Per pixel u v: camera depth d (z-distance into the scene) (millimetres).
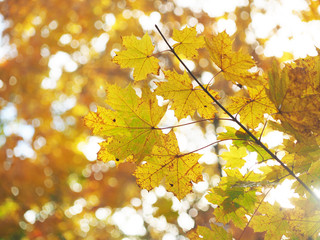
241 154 1232
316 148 1046
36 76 6098
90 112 1026
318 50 1031
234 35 4180
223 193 1159
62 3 5848
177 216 4711
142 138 1036
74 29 6109
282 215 1192
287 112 984
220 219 1206
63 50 6234
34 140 5859
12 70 5902
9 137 5750
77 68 6238
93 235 6641
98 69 5941
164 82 1061
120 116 1023
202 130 5121
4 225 5332
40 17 5992
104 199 6129
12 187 5484
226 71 1025
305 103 960
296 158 1090
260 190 1179
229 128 1108
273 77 961
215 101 1016
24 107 6023
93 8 5906
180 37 1046
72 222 6031
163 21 5305
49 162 5781
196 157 1080
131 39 1034
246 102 1118
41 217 5809
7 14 5836
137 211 6461
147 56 1044
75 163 5938
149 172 1096
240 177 1201
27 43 6078
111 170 6035
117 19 5977
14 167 5504
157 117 1024
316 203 1142
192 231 1198
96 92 6141
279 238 1214
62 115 6199
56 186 5832
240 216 1200
